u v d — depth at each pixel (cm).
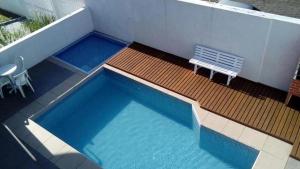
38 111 973
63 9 1395
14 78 1010
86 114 1005
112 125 958
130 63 1123
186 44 1073
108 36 1330
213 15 938
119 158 858
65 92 1037
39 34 1152
